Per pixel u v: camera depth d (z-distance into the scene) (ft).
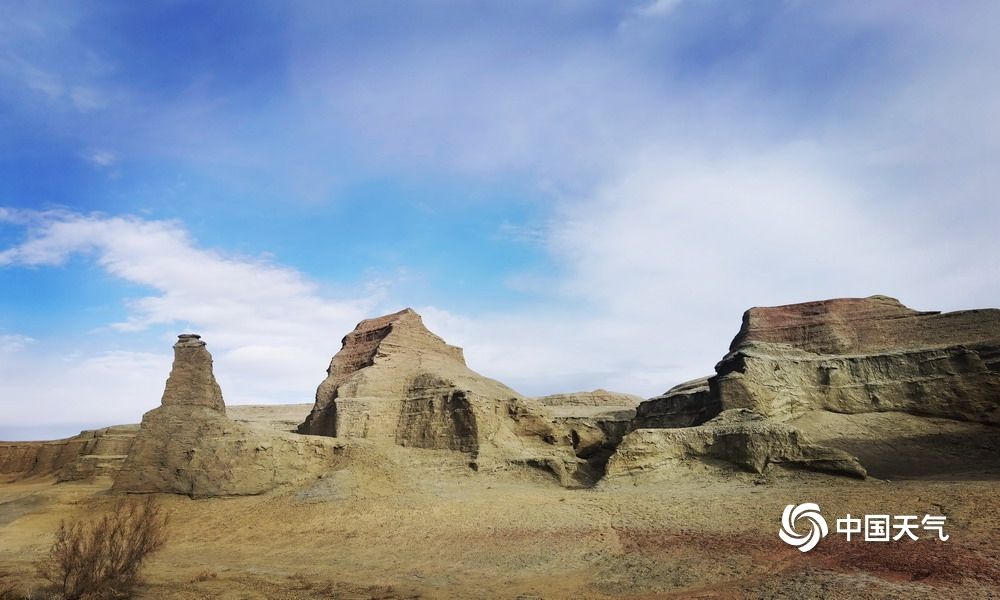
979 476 134.31
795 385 214.28
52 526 128.06
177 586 80.89
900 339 226.58
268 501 140.26
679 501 126.52
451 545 104.63
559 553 94.94
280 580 84.74
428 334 256.73
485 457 181.78
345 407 202.90
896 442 179.52
